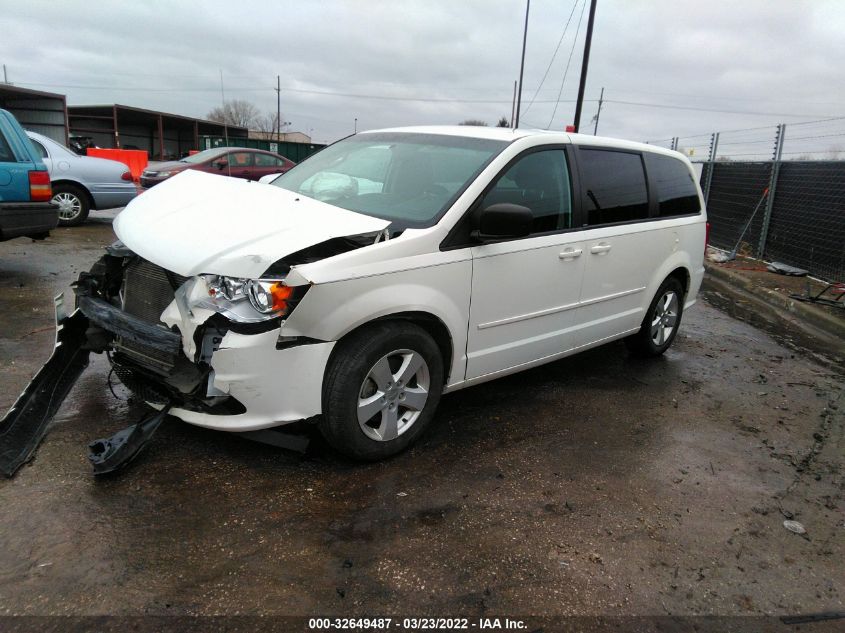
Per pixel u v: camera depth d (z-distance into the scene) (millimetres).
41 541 2506
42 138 10016
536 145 3920
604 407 4391
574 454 3641
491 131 4102
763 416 4488
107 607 2207
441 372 3479
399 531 2762
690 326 7164
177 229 3070
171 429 3463
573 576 2572
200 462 3170
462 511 2953
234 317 2734
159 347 2834
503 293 3693
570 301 4242
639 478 3428
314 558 2543
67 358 3502
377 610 2299
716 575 2658
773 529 3043
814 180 10344
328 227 2941
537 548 2730
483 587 2461
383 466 3299
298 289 2793
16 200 6516
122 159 19828
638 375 5160
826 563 2805
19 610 2162
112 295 3537
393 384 3238
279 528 2709
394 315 3156
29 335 4848
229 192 3469
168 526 2662
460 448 3582
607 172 4531
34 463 3033
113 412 3611
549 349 4227
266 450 3328
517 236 3309
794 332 7230
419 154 3939
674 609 2436
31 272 7027
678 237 5273
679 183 5422
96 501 2787
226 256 2736
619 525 2961
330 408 3016
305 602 2307
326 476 3146
